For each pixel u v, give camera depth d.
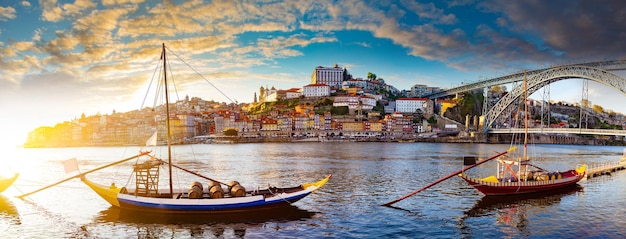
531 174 48.84
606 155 132.62
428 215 37.25
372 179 61.59
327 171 73.69
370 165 85.56
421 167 81.12
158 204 35.31
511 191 45.69
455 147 181.12
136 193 36.69
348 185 55.06
